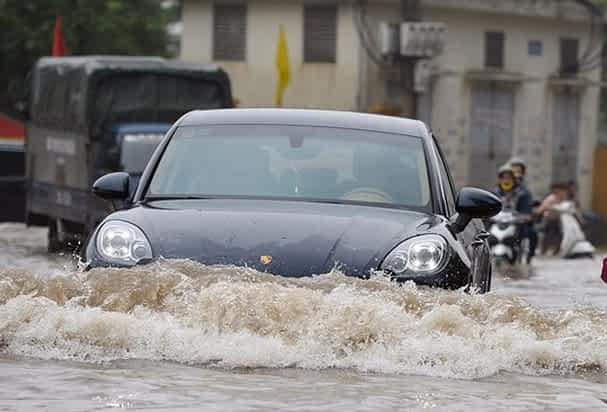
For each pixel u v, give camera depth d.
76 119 65.88
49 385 17.95
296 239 22.59
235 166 26.09
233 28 130.25
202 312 20.56
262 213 23.69
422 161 26.48
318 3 126.69
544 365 20.62
